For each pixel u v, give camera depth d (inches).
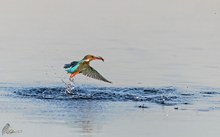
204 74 925.2
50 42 1106.1
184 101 786.8
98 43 1104.2
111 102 778.2
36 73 908.0
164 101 784.3
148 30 1215.6
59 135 647.1
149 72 929.5
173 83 871.7
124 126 677.9
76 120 698.8
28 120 693.3
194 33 1199.6
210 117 720.3
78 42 1107.9
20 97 787.4
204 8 1443.2
